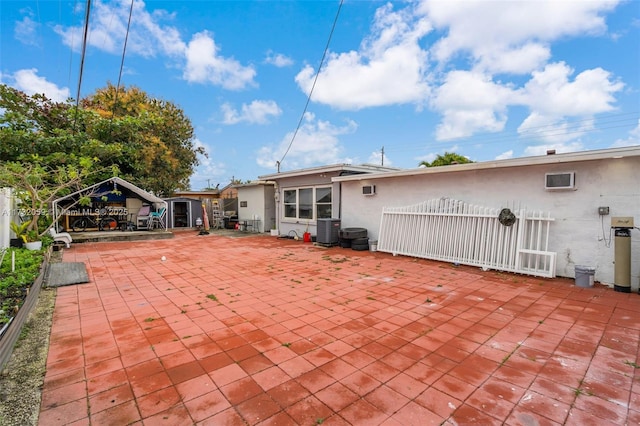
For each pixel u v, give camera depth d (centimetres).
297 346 295
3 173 707
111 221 1405
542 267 581
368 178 895
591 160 524
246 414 198
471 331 330
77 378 238
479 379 239
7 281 417
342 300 437
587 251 535
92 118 1280
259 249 926
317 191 1130
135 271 626
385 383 233
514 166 609
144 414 197
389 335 320
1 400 209
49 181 1007
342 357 274
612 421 191
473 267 656
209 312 389
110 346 293
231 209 1881
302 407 205
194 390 224
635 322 352
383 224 854
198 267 665
